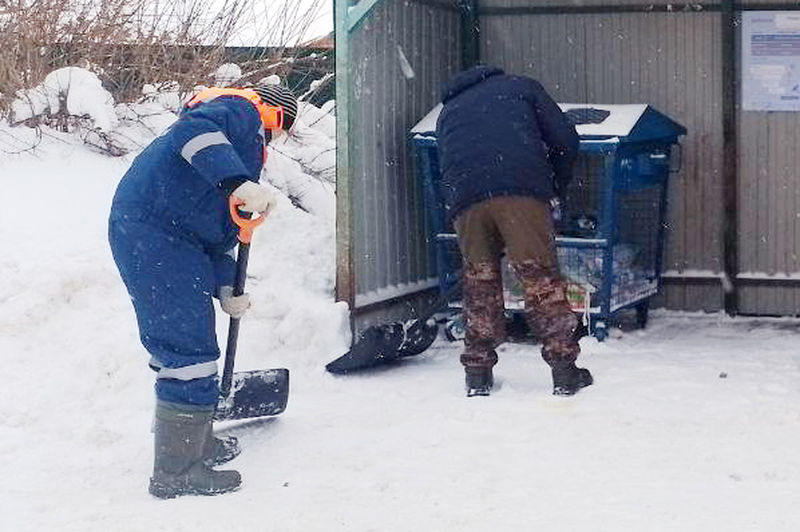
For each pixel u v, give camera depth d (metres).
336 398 8.41
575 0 11.74
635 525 5.75
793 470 6.55
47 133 10.42
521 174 8.30
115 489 6.58
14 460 7.04
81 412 7.91
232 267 6.96
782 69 11.34
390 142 10.41
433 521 5.92
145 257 6.38
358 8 9.33
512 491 6.32
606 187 9.96
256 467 6.87
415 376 9.14
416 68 10.95
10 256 8.89
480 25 11.97
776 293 11.49
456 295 10.66
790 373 8.96
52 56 11.36
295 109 6.90
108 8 11.55
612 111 10.38
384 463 6.85
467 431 7.43
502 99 8.48
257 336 9.06
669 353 9.82
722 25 11.39
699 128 11.55
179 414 6.43
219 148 6.22
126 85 11.61
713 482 6.38
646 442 7.12
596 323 10.13
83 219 9.38
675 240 11.66
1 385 8.03
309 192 10.91
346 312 9.42
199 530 5.89
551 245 8.38
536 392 8.48
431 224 10.98
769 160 11.45
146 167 6.44
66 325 8.55
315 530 5.86
